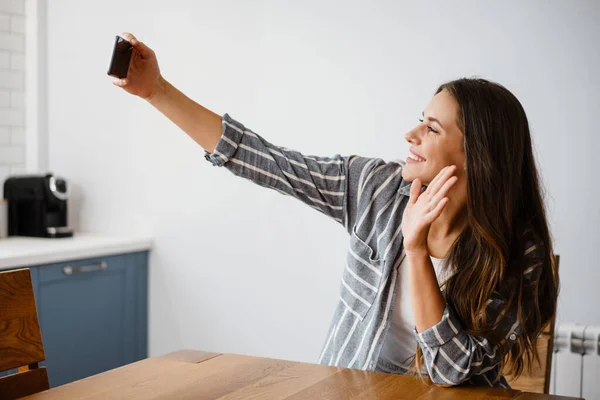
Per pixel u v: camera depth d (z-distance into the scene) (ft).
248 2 10.60
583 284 8.69
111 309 11.19
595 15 8.51
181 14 11.16
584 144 8.63
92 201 12.21
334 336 6.20
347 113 9.98
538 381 6.44
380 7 9.69
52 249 10.12
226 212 11.01
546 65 8.78
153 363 5.24
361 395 4.57
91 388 4.65
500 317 5.23
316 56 10.16
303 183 6.26
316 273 10.34
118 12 11.72
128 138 11.80
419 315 5.08
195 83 11.09
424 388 4.80
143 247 11.52
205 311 11.28
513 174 5.49
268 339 10.78
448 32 9.30
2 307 5.16
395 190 6.19
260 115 10.61
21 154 12.38
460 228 5.86
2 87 12.06
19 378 5.20
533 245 5.49
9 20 12.09
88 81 12.10
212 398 4.45
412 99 9.55
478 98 5.49
